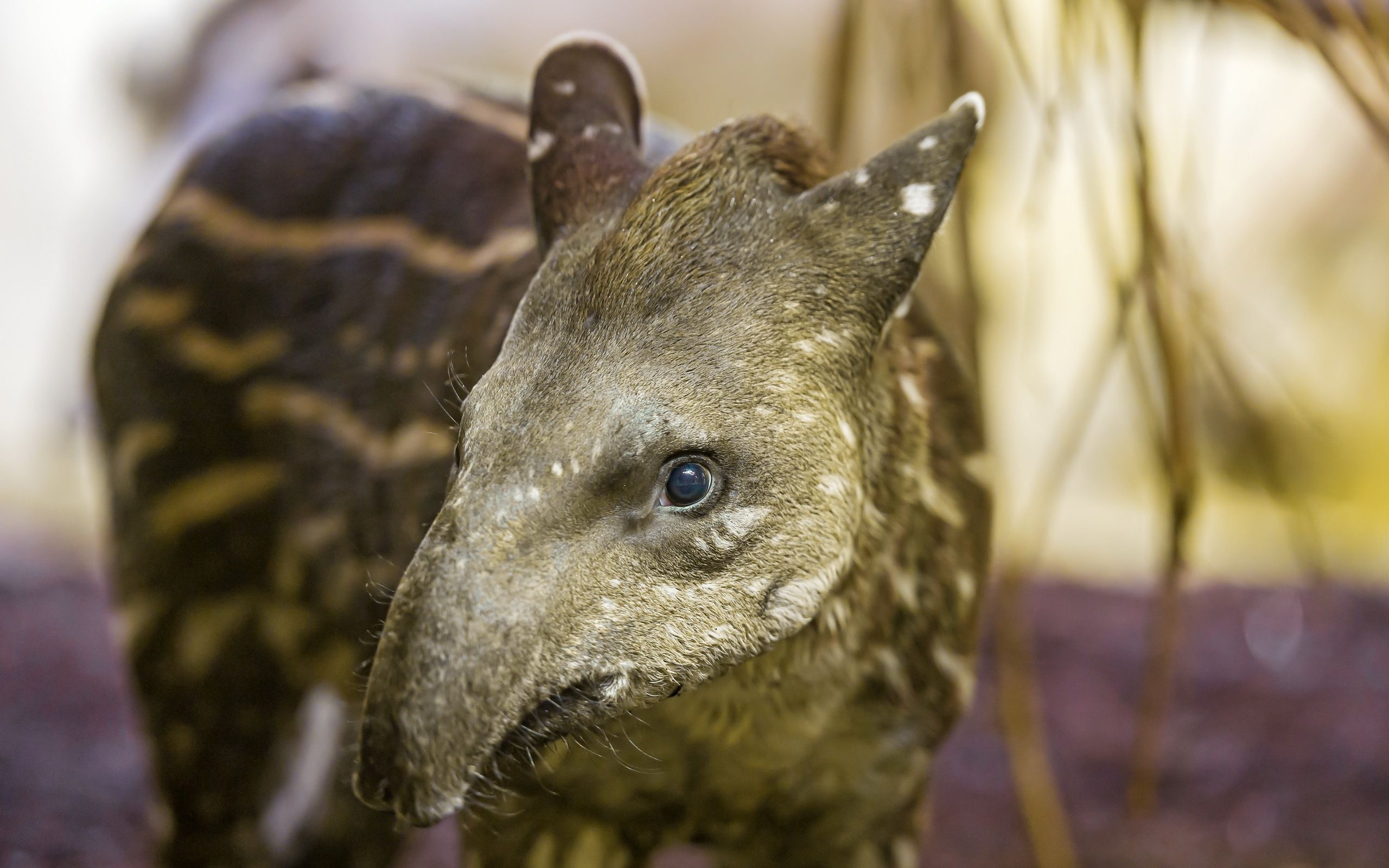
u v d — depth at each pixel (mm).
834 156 3143
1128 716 5539
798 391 2166
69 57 14180
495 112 3438
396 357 3123
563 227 2373
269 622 3488
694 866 4469
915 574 2578
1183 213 3451
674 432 2092
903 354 2535
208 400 3449
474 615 2023
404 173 3342
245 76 7871
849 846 2828
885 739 2672
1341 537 8578
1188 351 3500
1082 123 3377
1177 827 4734
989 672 5754
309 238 3395
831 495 2188
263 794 3668
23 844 4348
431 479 2803
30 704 5340
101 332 3648
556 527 2072
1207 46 3492
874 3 3615
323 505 3273
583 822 2756
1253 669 6051
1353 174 10602
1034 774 4004
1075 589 7004
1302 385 9031
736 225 2221
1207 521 8453
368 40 8391
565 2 10648
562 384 2119
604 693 2100
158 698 3561
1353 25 3080
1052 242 9531
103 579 6922
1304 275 10773
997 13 3291
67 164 13586
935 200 2238
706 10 10688
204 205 3516
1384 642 6387
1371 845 4629
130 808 4625
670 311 2154
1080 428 3578
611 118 2502
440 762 2004
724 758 2615
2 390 11680
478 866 2816
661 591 2107
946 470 2691
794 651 2424
